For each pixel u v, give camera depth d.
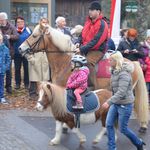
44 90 8.53
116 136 9.38
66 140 9.45
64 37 9.99
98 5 9.72
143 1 16.52
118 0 13.76
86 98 8.79
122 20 20.48
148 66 13.00
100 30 9.68
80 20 26.45
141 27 16.56
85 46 9.70
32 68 12.64
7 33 12.91
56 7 26.08
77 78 8.76
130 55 11.73
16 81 13.67
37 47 10.23
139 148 8.38
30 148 8.71
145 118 9.98
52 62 10.05
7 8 18.06
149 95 13.14
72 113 8.74
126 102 8.05
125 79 7.96
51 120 11.00
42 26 10.16
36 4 19.56
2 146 8.72
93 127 10.53
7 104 12.26
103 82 9.79
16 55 13.35
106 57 9.88
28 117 11.16
